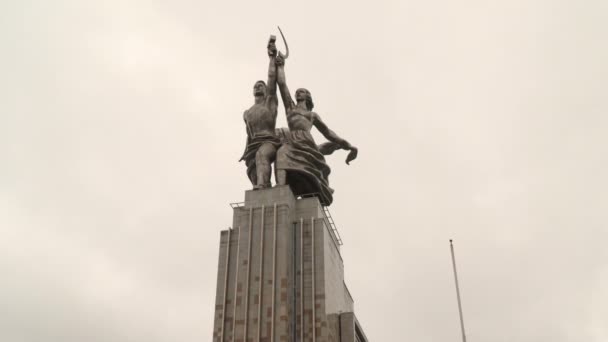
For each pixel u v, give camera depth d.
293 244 67.44
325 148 78.25
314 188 73.19
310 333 62.38
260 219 67.50
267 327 61.75
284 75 76.69
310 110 77.31
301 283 65.06
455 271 69.12
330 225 73.88
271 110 75.44
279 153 72.75
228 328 63.09
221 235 68.50
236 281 64.94
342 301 72.94
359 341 73.75
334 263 71.19
